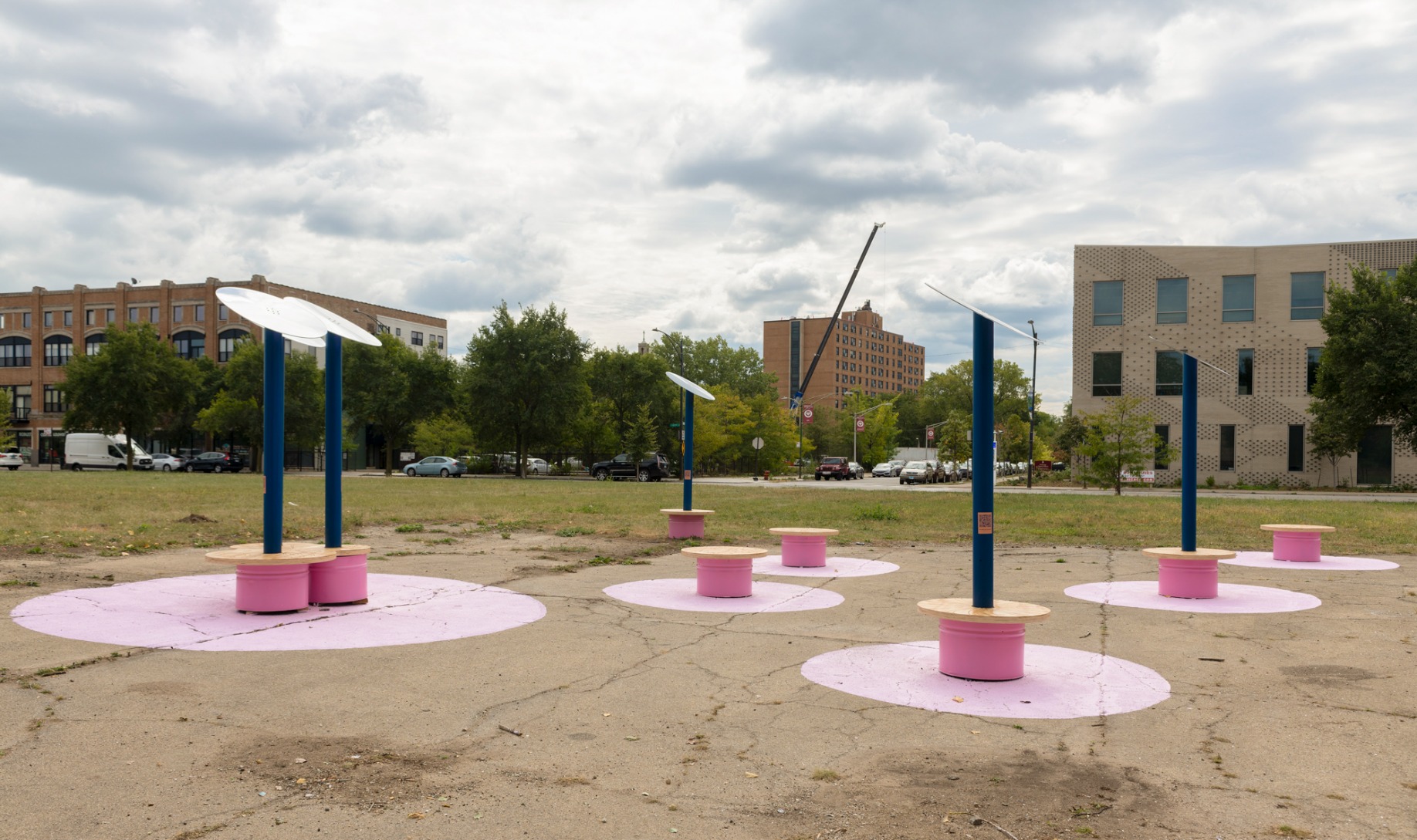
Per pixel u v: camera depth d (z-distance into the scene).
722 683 6.64
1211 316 53.69
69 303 88.81
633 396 72.81
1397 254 50.59
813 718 5.76
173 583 10.76
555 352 64.00
